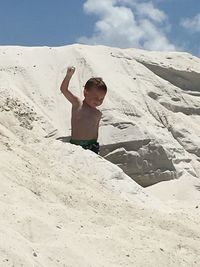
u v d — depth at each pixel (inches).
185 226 303.3
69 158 367.9
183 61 1341.0
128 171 804.0
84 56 1204.5
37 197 281.7
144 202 353.1
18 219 243.3
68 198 296.8
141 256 248.4
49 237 238.7
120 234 266.2
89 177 354.0
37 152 358.0
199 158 1080.8
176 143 1004.6
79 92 1114.1
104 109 1021.2
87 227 263.6
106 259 238.1
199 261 261.7
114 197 331.9
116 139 829.2
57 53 1226.0
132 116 1057.5
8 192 270.5
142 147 818.8
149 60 1289.4
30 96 1087.0
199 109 1245.1
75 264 224.4
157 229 286.0
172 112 1188.5
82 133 397.7
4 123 540.4
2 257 206.8
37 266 211.5
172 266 249.6
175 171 822.5
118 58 1254.3
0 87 1065.5
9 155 324.5
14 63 1165.7
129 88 1165.7
